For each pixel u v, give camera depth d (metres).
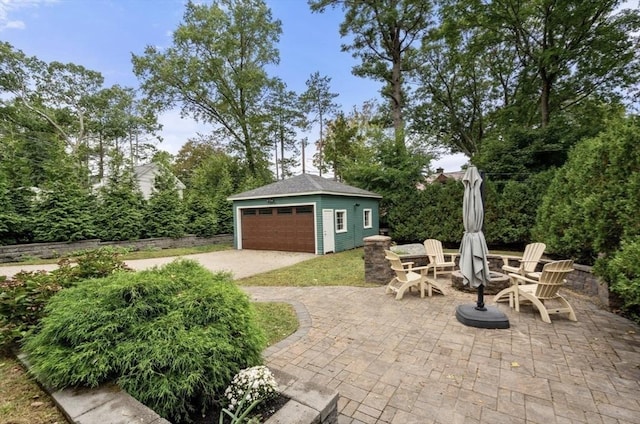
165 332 1.99
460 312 4.25
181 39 17.97
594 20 11.42
